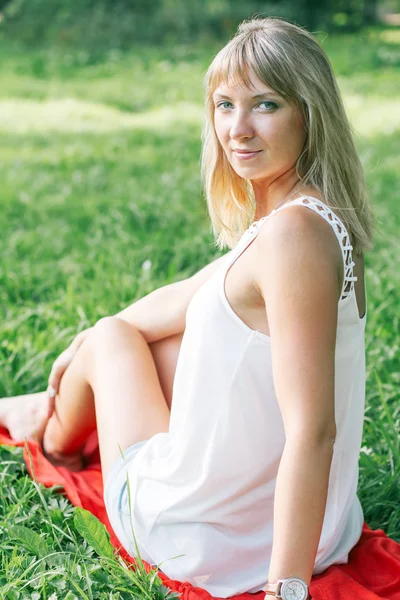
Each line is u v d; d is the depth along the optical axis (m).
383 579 3.06
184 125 13.57
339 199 2.70
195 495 2.89
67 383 3.64
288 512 2.41
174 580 2.95
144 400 3.32
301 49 2.66
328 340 2.47
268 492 2.89
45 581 2.94
